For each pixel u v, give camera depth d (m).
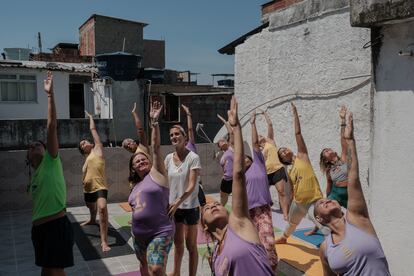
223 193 8.63
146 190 4.65
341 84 8.08
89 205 8.54
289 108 9.56
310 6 8.80
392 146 5.26
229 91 25.64
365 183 7.52
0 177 9.89
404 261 5.13
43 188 4.59
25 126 18.73
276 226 8.34
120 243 7.55
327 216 3.68
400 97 5.15
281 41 9.74
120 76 20.83
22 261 6.79
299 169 6.75
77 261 6.70
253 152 5.77
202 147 11.80
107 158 10.78
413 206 5.01
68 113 22.38
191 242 5.52
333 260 3.53
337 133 8.23
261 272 2.90
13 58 30.14
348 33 7.90
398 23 5.13
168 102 23.27
